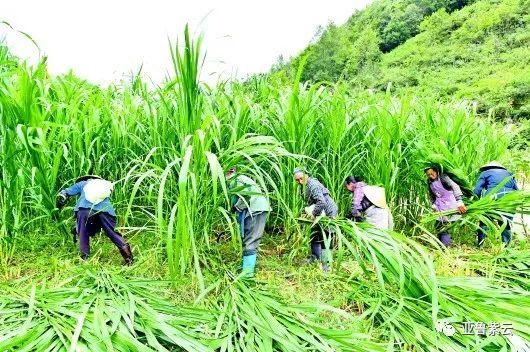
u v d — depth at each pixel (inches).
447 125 221.8
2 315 101.7
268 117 175.2
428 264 118.0
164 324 97.3
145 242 162.9
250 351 93.1
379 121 183.3
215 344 95.0
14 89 140.0
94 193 143.3
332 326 111.7
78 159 166.7
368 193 169.3
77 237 161.8
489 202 164.1
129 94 187.8
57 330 91.7
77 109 161.2
